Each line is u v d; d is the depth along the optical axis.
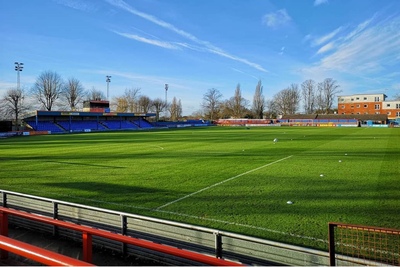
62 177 14.29
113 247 6.70
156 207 9.52
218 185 12.25
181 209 9.27
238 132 50.44
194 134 45.81
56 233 7.59
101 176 14.41
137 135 45.34
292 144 28.45
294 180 12.93
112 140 35.88
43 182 13.27
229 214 8.70
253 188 11.67
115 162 18.62
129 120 77.06
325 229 7.44
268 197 10.39
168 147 27.00
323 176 13.60
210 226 7.79
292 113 110.19
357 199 9.98
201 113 123.88
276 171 15.00
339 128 64.94
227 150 24.19
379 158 18.70
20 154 23.22
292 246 5.07
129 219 6.71
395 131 50.22
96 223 7.16
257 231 7.39
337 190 11.16
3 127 51.53
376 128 64.19
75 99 87.62
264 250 5.34
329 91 107.62
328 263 4.86
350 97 106.69
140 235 6.58
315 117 92.69
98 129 65.88
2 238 3.09
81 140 36.72
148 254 6.21
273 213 8.73
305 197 10.32
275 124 87.19
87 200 10.43
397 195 10.36
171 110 115.88
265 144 28.78
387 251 5.93
